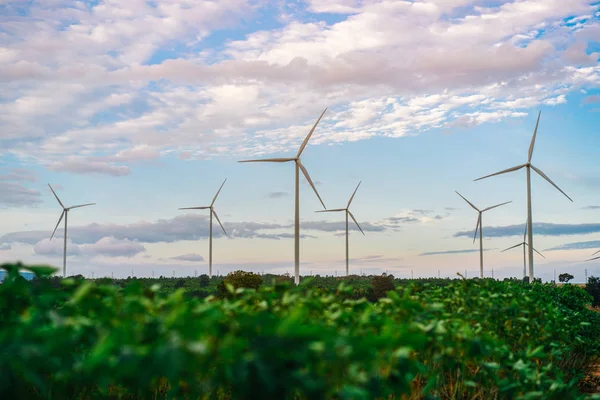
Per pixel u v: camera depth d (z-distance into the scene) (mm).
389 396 6641
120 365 3428
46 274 4973
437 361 6363
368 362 4133
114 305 4535
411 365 4859
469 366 7391
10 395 3574
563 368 10938
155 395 5980
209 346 3691
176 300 4309
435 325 5797
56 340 3518
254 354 3641
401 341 4172
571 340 11281
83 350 4648
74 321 4102
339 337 3955
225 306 4824
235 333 3953
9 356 3410
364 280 49094
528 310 8805
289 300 5219
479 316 7926
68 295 4914
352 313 5266
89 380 3875
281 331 3670
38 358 3469
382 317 5480
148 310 4535
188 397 5695
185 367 3531
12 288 4668
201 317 3912
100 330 4066
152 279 51062
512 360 6738
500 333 8352
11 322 4633
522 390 6555
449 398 7375
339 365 3916
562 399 6664
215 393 5680
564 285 16938
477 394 7023
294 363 3715
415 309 6070
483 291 8750
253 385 3586
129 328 3783
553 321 9609
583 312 15562
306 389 3596
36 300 4648
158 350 3416
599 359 13844
